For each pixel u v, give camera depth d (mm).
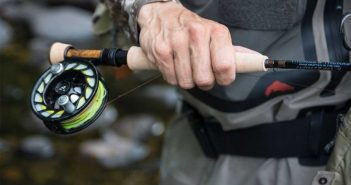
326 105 2049
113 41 2354
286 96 2039
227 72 1669
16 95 4734
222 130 2170
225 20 2020
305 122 2061
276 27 1986
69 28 5562
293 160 2090
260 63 1681
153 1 1859
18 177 3930
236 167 2174
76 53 1844
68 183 3924
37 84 1727
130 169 4055
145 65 1808
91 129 4383
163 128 4480
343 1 1972
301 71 1992
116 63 1832
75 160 4105
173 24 1746
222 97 2064
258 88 2029
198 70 1680
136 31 1926
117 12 2070
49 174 3973
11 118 4461
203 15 2043
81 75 1706
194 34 1687
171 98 4793
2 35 5496
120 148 4219
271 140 2092
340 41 1972
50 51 1860
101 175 3996
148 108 4723
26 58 5234
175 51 1703
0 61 5148
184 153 2354
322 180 1873
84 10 5961
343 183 1852
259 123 2092
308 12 1976
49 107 1682
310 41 1985
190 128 2340
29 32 5633
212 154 2236
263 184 2127
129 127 4461
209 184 2211
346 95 2031
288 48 2002
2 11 5910
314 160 2088
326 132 2070
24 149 4141
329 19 1976
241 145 2141
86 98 1666
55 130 1691
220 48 1673
